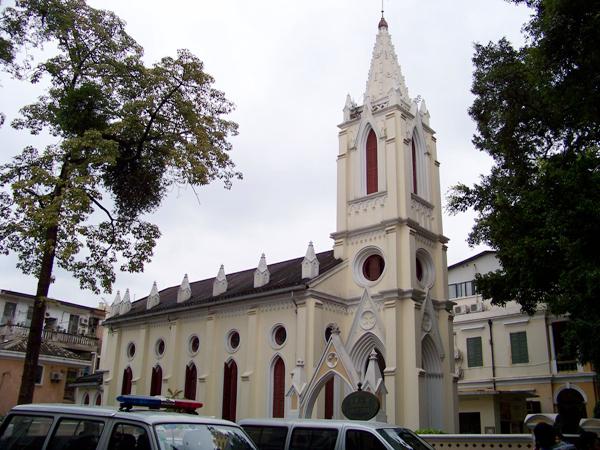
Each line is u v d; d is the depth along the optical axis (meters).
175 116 26.50
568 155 20.75
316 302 33.59
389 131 36.91
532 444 19.64
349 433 14.58
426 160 38.84
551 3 17.38
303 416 28.70
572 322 17.95
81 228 22.00
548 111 23.56
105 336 58.38
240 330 38.75
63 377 46.59
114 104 25.53
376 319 32.88
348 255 36.78
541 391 41.06
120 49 25.81
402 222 34.59
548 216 18.03
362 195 37.38
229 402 37.66
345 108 40.28
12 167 22.84
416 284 33.97
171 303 47.00
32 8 23.02
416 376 30.97
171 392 39.41
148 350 46.78
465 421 41.12
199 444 9.56
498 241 22.61
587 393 39.03
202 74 26.45
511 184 24.73
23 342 44.94
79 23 24.58
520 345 43.16
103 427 9.59
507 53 25.97
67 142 22.58
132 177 26.48
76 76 25.25
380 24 42.16
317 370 29.25
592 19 16.78
